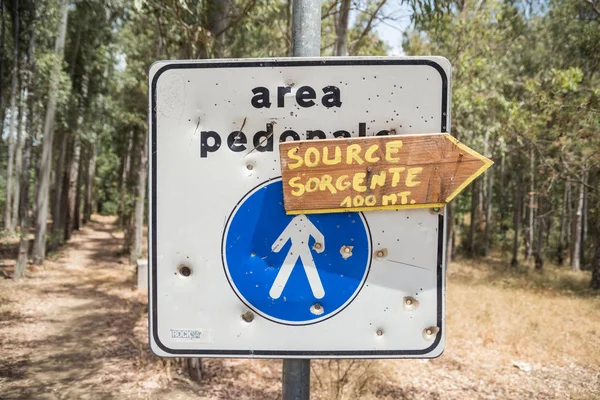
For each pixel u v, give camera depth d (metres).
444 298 1.78
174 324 1.80
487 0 11.20
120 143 24.89
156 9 5.65
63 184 25.25
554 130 9.66
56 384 5.99
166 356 1.80
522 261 23.97
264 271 1.79
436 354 1.79
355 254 1.78
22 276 14.09
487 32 11.63
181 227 1.79
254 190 1.79
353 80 1.78
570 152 10.27
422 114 1.78
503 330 9.11
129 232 20.12
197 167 1.79
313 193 1.75
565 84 9.19
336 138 1.77
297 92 1.79
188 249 1.79
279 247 1.79
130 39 15.27
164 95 1.79
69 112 17.78
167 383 5.95
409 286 1.78
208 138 1.79
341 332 1.79
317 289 1.79
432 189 1.73
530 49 17.05
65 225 24.53
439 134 1.72
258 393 5.74
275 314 1.79
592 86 11.13
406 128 1.78
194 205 1.80
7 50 14.02
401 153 1.73
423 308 1.79
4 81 14.27
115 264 18.06
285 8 7.55
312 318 1.79
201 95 1.79
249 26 6.98
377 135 1.78
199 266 1.79
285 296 1.79
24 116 15.66
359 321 1.79
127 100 17.12
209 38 5.27
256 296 1.79
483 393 6.19
